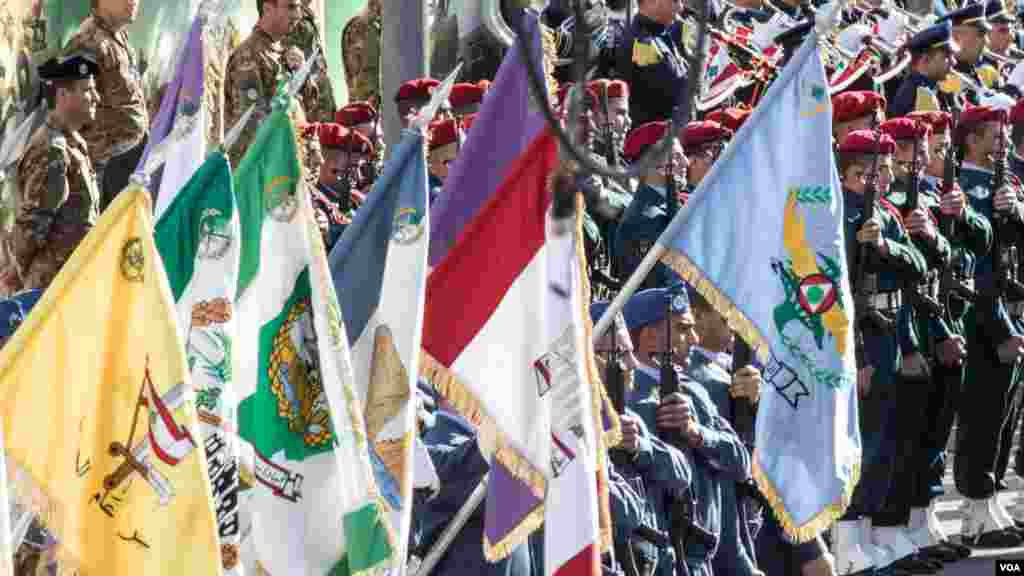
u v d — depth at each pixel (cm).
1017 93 6675
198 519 2347
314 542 2694
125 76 4069
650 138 4075
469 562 3058
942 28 5600
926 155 4609
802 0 6072
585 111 2653
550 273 2825
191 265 2638
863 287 4338
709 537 3325
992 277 4866
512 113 2867
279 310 2723
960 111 5159
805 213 3231
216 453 2600
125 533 2359
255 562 2689
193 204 2644
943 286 4716
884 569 4459
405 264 2841
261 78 4394
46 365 2370
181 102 3062
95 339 2373
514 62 2861
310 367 2725
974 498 4891
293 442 2708
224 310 2633
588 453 2802
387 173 2878
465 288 2880
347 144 3981
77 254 2381
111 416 2370
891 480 4481
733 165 3253
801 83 3253
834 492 3216
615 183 4097
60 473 2367
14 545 2402
